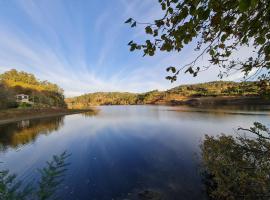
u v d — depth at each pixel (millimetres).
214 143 8289
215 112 55094
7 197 2393
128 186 9445
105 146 18734
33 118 55594
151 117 49438
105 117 56125
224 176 6973
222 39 2111
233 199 6598
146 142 19625
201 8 1635
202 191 8438
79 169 12023
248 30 2023
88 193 8836
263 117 39031
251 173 5602
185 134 23047
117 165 12680
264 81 3266
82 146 19141
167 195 8359
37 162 14055
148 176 10484
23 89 97750
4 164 13812
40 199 2492
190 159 12711
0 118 48781
